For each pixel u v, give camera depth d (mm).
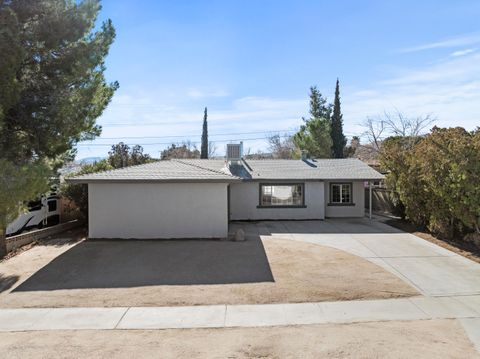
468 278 9602
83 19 9445
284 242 14094
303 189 20188
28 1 8414
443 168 12703
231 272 10227
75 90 9992
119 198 14969
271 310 7551
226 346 5879
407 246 13234
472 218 12328
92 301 8156
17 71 8352
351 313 7367
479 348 5762
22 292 8789
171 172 15898
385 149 19828
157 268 10711
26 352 5676
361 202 21000
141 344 5992
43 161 9648
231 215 20031
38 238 14984
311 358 5391
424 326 6695
